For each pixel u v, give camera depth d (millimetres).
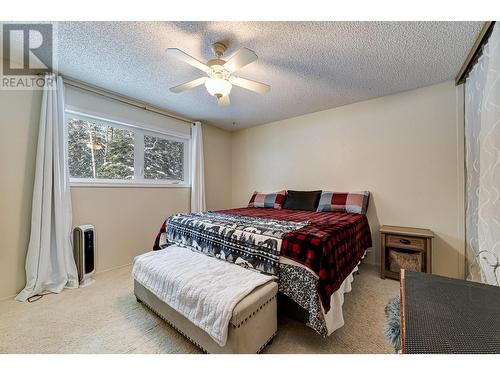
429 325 568
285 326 1547
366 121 2855
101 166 2648
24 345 1354
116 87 2498
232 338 1120
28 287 1961
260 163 4004
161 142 3324
